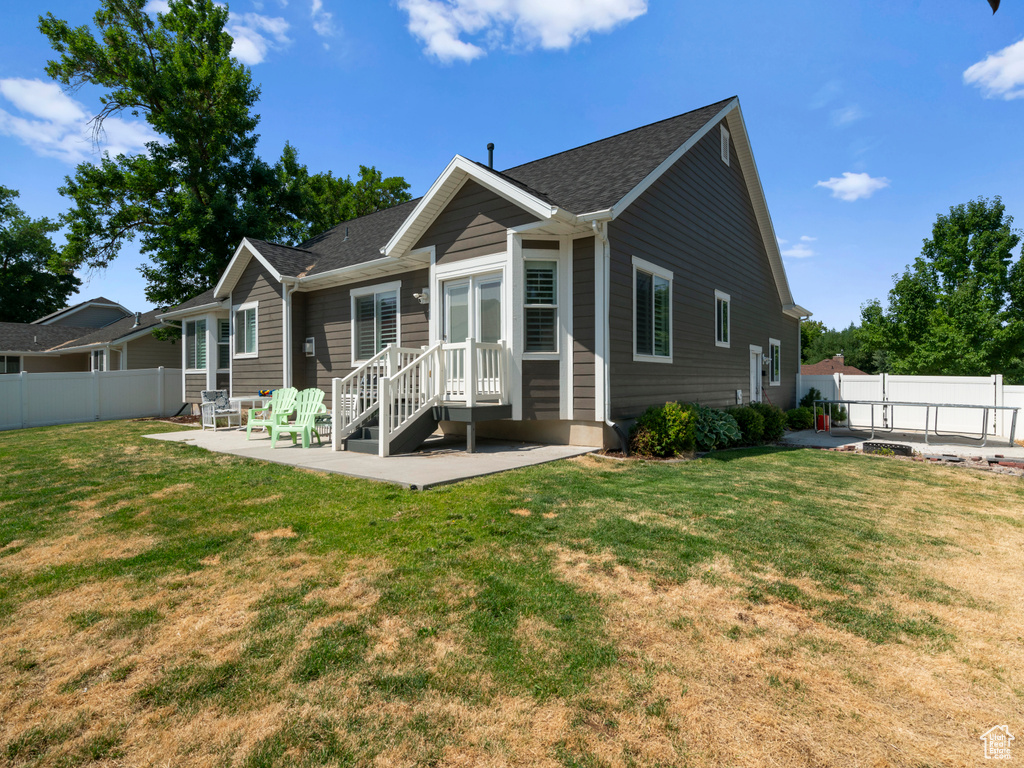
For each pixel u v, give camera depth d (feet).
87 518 16.05
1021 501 19.93
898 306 84.84
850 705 7.54
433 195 30.68
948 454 31.01
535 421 30.78
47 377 52.49
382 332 38.81
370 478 20.26
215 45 74.08
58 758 6.40
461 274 30.58
